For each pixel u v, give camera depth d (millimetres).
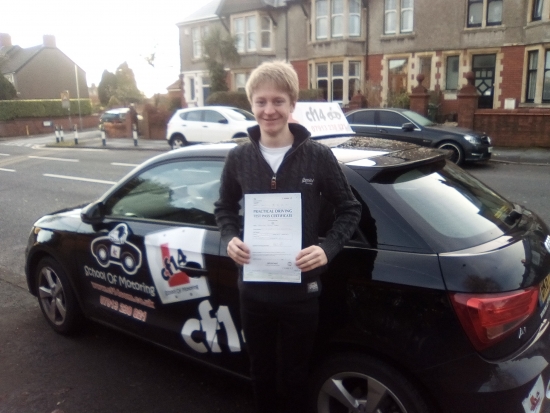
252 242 2236
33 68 47375
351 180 2676
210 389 3373
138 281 3385
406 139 13000
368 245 2510
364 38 24406
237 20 28312
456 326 2221
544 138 15641
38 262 4250
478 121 16500
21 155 20922
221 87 27109
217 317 2992
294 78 2262
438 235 2459
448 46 22078
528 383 2227
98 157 18672
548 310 2586
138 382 3467
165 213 3355
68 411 3160
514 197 8836
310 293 2289
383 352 2377
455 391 2227
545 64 19250
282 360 2477
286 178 2234
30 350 3926
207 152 3273
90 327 4293
